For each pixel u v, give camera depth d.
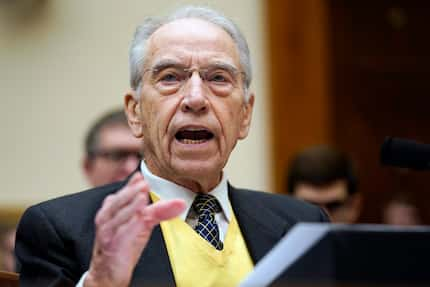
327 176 4.73
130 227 2.40
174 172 3.01
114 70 6.19
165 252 2.94
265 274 2.07
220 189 3.16
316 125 6.28
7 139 6.34
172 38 3.03
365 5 6.76
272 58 6.21
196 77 2.97
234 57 3.07
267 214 3.24
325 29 6.36
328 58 6.40
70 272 2.89
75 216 2.99
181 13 3.12
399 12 6.87
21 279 2.96
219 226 3.12
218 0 6.15
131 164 4.75
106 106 6.19
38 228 2.97
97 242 2.41
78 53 6.25
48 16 6.29
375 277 2.03
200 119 2.96
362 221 6.75
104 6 6.23
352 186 4.84
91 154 4.81
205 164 2.99
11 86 6.35
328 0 6.46
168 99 2.99
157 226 3.00
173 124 2.96
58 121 6.26
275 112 6.19
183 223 3.03
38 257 2.96
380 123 6.79
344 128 6.64
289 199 3.42
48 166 6.27
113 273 2.39
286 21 6.23
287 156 6.21
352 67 6.68
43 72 6.29
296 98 6.25
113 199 2.41
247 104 3.25
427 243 2.04
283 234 3.18
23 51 6.32
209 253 2.98
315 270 2.03
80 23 6.25
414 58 6.89
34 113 6.30
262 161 6.17
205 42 3.02
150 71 3.04
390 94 6.84
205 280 2.93
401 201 6.39
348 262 2.03
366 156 6.75
